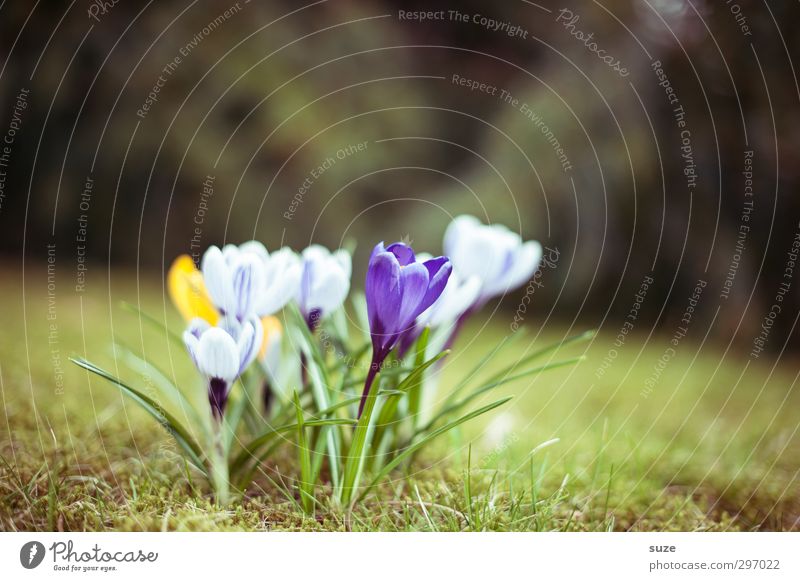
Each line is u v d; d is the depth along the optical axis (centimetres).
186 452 54
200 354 49
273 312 51
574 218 129
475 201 133
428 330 53
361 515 52
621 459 63
